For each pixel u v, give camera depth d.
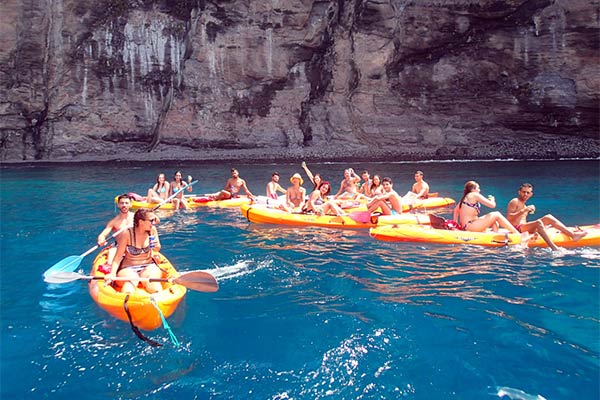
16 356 3.47
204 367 3.32
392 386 3.06
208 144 26.48
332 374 3.21
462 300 4.50
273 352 3.52
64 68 24.11
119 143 25.91
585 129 24.67
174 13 25.48
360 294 4.72
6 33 22.53
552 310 4.21
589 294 4.59
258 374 3.22
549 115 24.80
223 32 25.50
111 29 24.55
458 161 23.69
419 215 8.08
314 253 6.35
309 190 14.90
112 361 3.40
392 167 21.34
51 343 3.67
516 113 25.23
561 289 4.74
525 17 23.75
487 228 6.90
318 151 26.17
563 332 3.77
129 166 22.20
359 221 8.03
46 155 24.58
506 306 4.32
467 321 4.01
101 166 22.12
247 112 26.62
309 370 3.27
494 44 24.52
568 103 24.03
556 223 6.34
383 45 25.53
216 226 8.31
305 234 7.58
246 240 7.17
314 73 26.52
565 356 3.39
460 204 7.16
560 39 23.34
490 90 25.36
